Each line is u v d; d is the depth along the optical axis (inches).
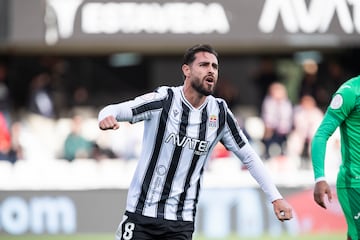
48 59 2063.2
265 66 1937.7
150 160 678.5
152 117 674.2
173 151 676.1
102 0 1653.5
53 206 1439.5
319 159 711.7
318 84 2001.7
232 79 2107.5
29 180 1455.5
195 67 668.7
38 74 2059.5
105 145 1662.2
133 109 662.5
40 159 1657.2
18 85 2050.9
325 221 1432.1
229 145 700.7
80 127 1675.7
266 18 1657.2
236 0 1658.5
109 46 2001.7
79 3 1649.9
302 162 1622.8
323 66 2015.3
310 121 1664.6
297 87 1953.7
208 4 1662.2
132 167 1571.1
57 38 1641.2
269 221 1429.6
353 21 1651.1
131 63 2162.9
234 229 1428.4
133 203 682.8
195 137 677.9
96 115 2025.1
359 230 722.2
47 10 1635.1
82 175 1488.7
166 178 677.9
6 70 2044.8
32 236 1427.2
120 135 1663.4
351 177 719.7
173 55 2155.5
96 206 1439.5
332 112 715.4
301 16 1653.5
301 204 1438.2
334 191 1444.4
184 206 685.3
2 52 2034.9
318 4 1654.8
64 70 2087.8
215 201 1432.1
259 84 1932.8
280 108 1673.2
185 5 1664.6
